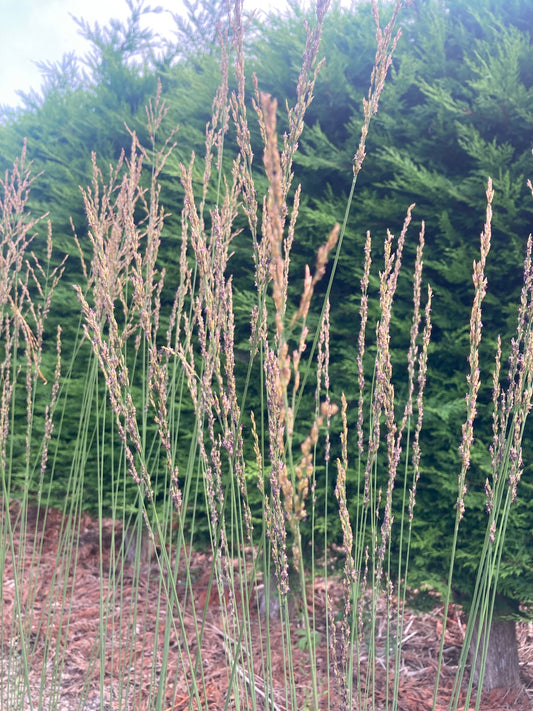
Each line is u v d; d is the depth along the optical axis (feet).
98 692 8.27
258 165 10.14
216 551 4.32
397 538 8.22
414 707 8.13
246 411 9.23
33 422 11.75
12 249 7.11
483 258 3.95
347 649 4.15
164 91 15.34
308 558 9.39
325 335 4.19
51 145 15.28
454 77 8.73
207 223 10.00
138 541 5.66
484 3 8.98
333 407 2.97
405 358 8.34
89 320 4.31
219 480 4.19
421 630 10.50
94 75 15.94
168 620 4.66
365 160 8.84
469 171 8.07
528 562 7.53
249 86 10.20
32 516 15.71
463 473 4.04
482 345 7.97
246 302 9.09
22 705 6.37
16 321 7.13
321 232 9.04
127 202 6.28
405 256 8.64
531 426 7.60
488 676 8.77
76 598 11.43
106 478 10.93
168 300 10.56
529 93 7.68
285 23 10.07
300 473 3.10
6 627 9.62
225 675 8.83
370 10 10.10
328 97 9.53
